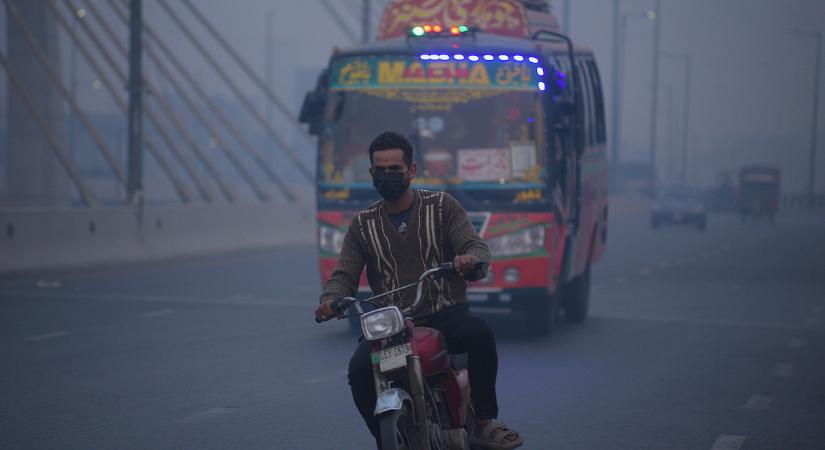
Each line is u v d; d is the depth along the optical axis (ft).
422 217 52.29
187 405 83.51
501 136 119.24
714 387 93.04
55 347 112.27
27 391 88.69
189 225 240.53
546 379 96.32
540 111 119.14
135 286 175.73
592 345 118.42
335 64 123.75
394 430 47.50
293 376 96.63
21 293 163.02
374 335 48.29
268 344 116.06
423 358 49.49
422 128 120.37
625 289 184.85
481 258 50.85
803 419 79.92
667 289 185.16
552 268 120.06
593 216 150.51
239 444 70.74
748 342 121.70
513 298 118.11
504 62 119.96
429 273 50.24
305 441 71.67
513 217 118.11
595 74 160.04
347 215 121.60
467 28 122.11
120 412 80.74
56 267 195.42
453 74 120.57
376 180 51.39
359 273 53.47
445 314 53.06
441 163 119.65
